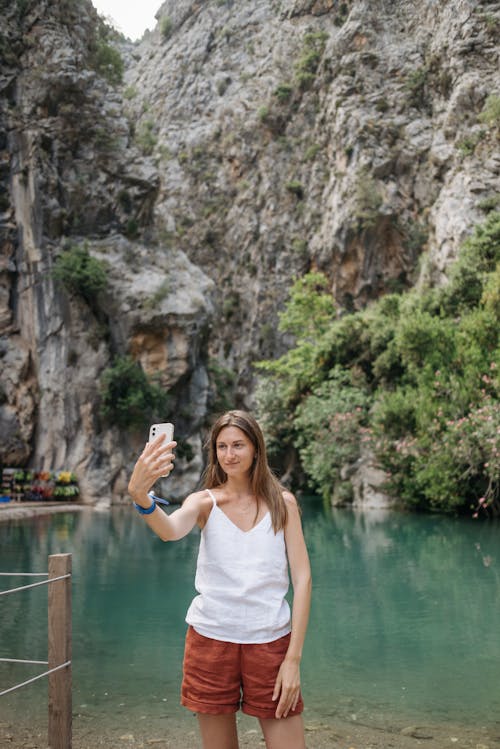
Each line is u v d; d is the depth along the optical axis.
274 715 2.18
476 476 18.81
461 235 31.45
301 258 47.06
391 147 40.56
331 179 44.91
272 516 2.34
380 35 44.25
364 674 4.98
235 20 60.16
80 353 30.59
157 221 37.84
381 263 40.50
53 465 30.05
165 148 55.81
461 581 8.91
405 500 21.67
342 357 28.33
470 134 36.44
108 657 5.49
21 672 5.04
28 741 3.66
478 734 3.78
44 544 13.62
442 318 23.41
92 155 33.62
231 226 52.12
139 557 11.71
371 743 3.65
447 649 5.65
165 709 4.22
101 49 37.69
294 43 53.69
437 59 40.62
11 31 32.72
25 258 31.34
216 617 2.25
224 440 2.40
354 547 12.49
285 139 50.75
